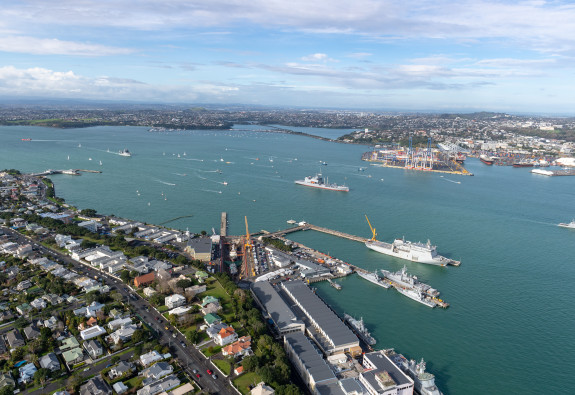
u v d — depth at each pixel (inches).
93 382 7357.3
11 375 7687.0
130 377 7736.2
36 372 7480.3
